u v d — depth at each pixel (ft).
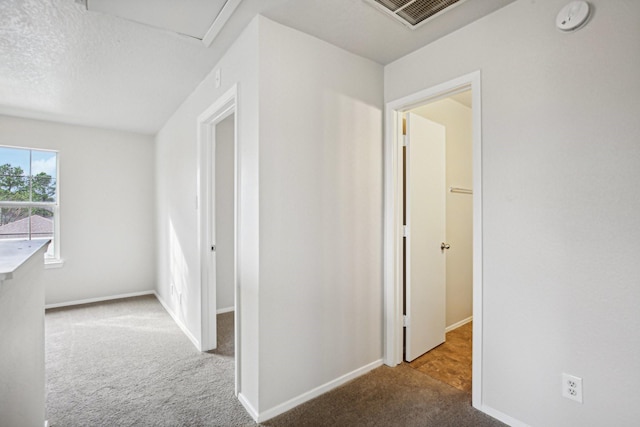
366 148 7.63
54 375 7.53
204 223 8.89
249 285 6.16
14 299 3.68
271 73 5.97
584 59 4.83
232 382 7.26
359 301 7.48
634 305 4.42
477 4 5.66
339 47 7.06
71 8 5.67
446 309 10.30
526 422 5.50
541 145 5.31
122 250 14.51
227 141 12.64
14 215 12.37
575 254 4.95
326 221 6.82
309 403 6.39
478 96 6.11
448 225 10.32
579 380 4.90
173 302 11.79
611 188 4.61
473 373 6.25
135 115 12.05
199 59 7.61
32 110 11.45
